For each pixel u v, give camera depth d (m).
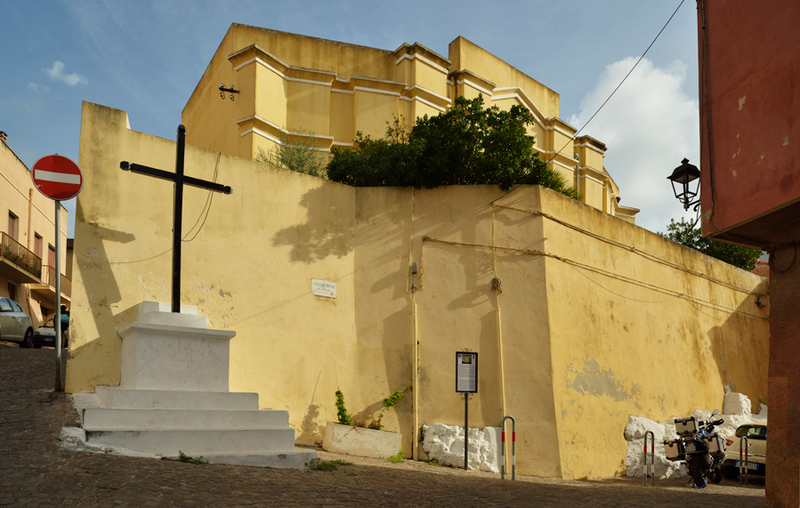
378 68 19.28
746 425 15.45
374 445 11.50
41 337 20.70
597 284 14.66
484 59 21.05
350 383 12.43
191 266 11.09
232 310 11.36
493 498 8.28
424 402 12.51
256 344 11.48
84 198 10.27
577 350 13.51
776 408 8.12
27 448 7.14
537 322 12.91
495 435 12.16
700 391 17.56
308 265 12.47
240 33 18.39
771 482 8.02
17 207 27.69
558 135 22.89
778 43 7.69
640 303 16.03
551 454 12.18
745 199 8.13
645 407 15.16
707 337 18.58
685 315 17.80
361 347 12.70
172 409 8.67
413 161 13.56
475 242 13.38
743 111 8.25
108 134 10.72
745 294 21.16
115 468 6.96
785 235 8.29
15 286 27.69
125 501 6.01
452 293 13.09
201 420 8.85
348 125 18.52
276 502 6.70
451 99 19.80
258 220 12.05
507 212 13.55
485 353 12.78
